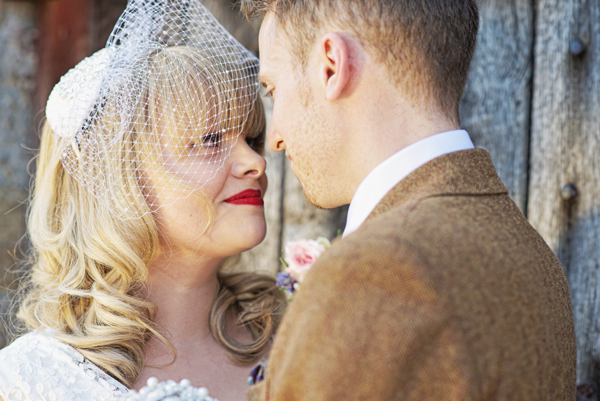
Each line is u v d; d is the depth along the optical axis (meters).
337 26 1.07
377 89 1.06
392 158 1.03
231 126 1.53
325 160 1.12
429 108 1.05
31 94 3.35
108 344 1.44
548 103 1.82
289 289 1.63
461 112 1.98
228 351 1.62
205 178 1.48
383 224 0.89
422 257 0.82
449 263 0.83
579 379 1.74
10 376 1.37
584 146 1.76
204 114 1.47
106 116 1.49
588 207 1.75
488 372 0.81
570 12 1.78
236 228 1.53
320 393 0.80
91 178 1.50
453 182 0.97
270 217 2.41
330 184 1.14
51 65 3.31
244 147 1.58
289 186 2.37
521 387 0.85
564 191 1.77
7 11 3.28
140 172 1.49
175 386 1.32
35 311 1.54
